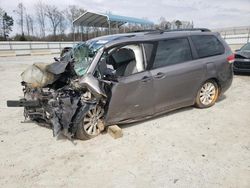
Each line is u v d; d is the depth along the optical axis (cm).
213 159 369
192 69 532
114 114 450
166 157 377
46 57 2261
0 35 6044
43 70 468
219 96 622
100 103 439
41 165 366
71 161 374
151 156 381
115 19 2327
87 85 414
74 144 425
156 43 494
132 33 525
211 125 493
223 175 331
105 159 377
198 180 322
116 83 436
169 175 334
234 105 617
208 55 570
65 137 453
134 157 380
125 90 445
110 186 315
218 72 582
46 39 5188
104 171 347
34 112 466
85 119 429
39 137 457
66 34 5441
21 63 1706
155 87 480
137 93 460
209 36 586
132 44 470
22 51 2881
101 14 2278
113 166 358
